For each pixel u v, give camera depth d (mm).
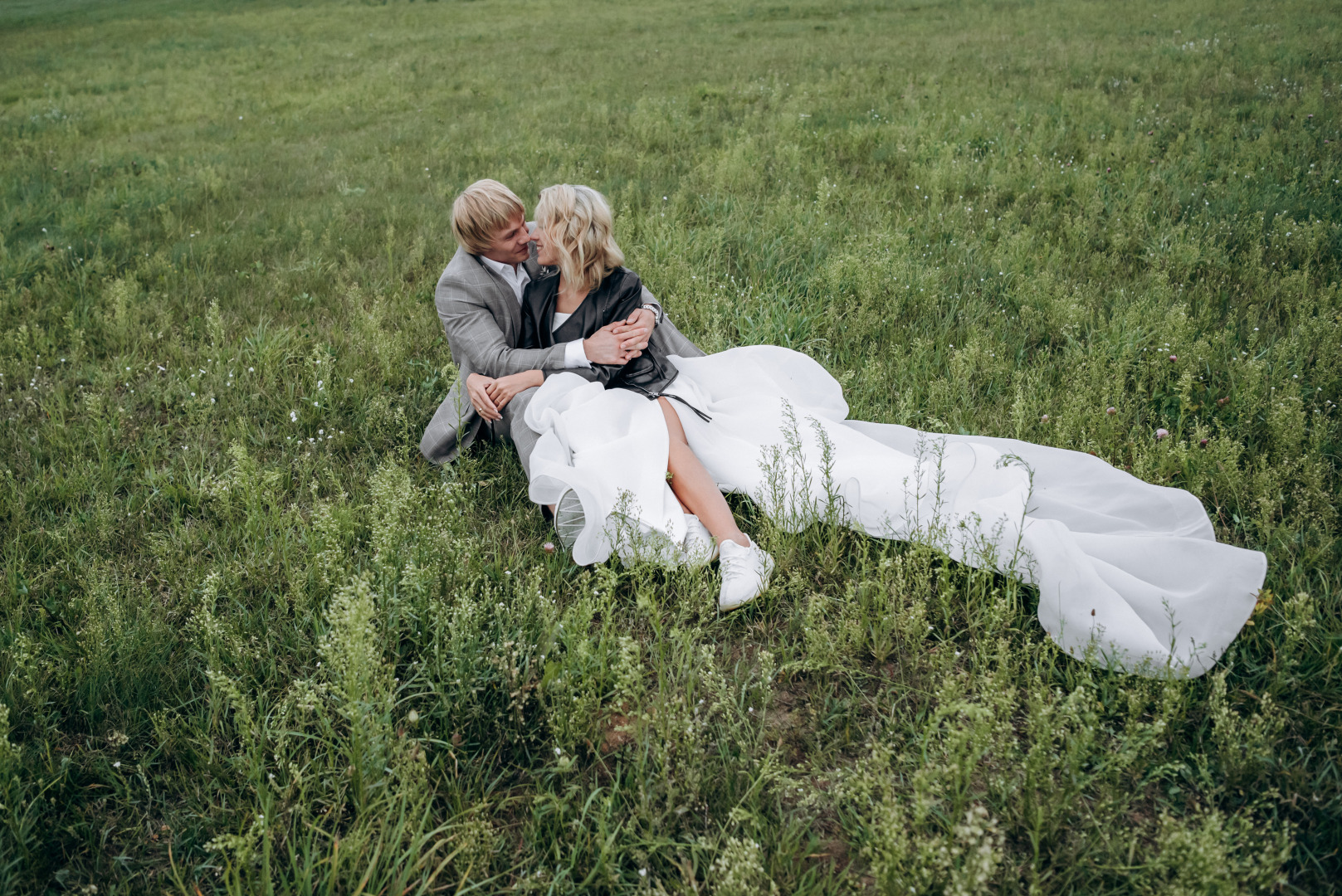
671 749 2332
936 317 4824
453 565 3023
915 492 3193
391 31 22875
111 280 5984
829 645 2572
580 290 3600
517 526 3375
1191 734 2316
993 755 2244
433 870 2102
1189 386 3578
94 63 19125
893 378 4254
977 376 4215
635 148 9109
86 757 2434
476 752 2410
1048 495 3166
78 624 2895
